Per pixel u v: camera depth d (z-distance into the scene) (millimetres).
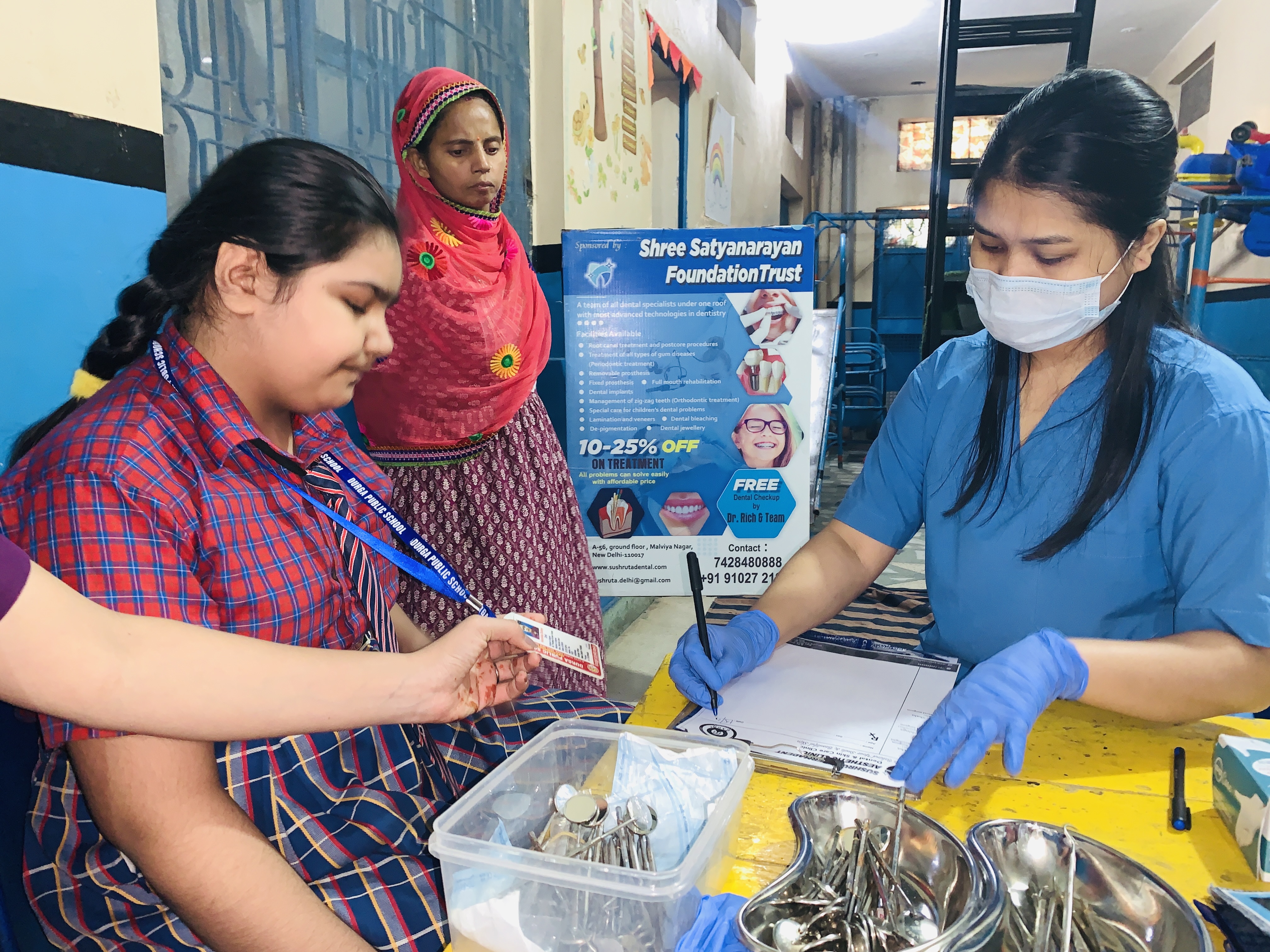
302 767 789
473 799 596
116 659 526
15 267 981
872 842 590
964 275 5402
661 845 608
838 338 6660
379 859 760
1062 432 1016
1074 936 526
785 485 1680
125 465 655
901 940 518
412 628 1079
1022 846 586
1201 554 894
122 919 711
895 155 8711
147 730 548
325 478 841
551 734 701
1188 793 717
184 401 728
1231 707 818
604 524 1724
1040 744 810
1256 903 509
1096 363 1007
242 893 622
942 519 1128
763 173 5980
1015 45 2340
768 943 517
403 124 1497
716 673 865
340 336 729
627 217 3182
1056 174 863
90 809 621
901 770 698
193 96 1315
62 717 523
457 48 2104
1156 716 823
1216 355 968
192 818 615
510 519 1559
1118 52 7125
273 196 684
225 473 739
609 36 2855
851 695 887
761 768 755
